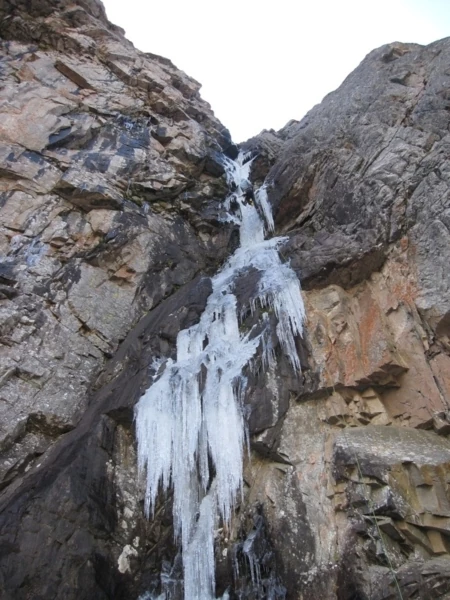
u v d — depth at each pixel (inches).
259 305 370.9
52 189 473.1
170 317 385.1
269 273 405.1
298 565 244.4
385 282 358.3
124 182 518.6
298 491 270.5
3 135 487.8
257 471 288.7
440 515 233.3
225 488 277.3
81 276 424.8
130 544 269.4
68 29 663.8
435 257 336.5
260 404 300.5
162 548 271.0
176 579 256.4
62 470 272.5
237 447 287.4
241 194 616.4
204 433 298.8
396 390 315.6
